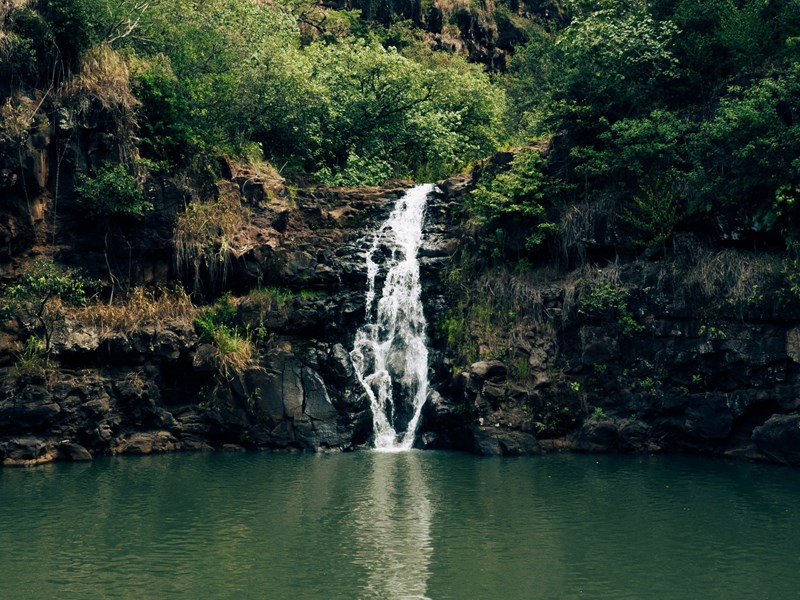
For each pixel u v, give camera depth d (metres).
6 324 24.59
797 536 15.92
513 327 26.28
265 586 13.49
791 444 22.05
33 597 13.06
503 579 13.78
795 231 23.39
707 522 16.81
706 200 24.73
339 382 25.86
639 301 24.83
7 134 25.66
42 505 18.34
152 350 25.88
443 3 55.75
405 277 28.61
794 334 22.44
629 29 28.66
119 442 24.94
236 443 25.78
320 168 35.41
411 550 15.25
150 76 28.95
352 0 52.72
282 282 28.45
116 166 27.31
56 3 27.61
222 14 34.53
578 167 27.02
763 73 26.05
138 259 27.81
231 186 29.45
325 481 20.61
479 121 41.47
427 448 25.52
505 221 28.22
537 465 22.45
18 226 26.16
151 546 15.49
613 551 15.14
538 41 49.28
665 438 24.31
